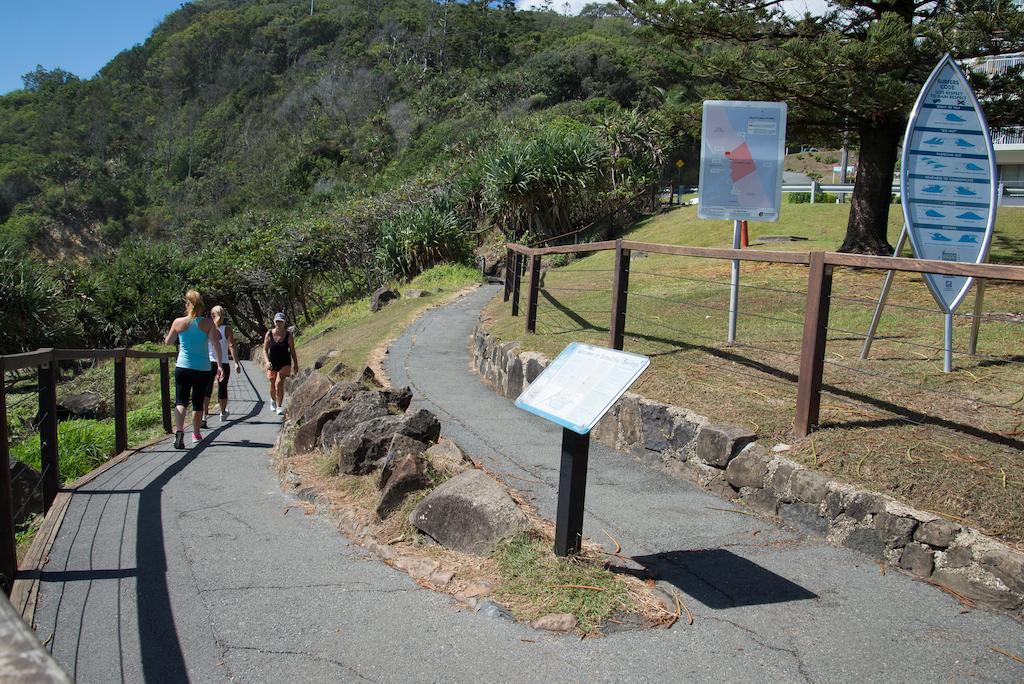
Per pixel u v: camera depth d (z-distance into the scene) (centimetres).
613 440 682
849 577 406
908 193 645
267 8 13938
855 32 1209
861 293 979
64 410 1695
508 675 309
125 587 399
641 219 3150
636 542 453
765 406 591
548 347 902
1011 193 1997
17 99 13525
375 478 523
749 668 316
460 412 836
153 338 3816
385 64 10506
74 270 4050
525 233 3106
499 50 10762
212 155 10969
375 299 2500
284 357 1135
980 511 411
